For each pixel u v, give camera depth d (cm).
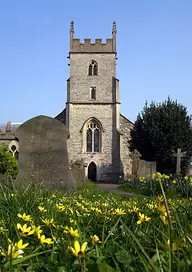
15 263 203
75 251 202
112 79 4900
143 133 4131
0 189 597
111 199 877
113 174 4697
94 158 4741
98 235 318
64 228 290
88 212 450
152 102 4291
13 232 303
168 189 1179
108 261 232
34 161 1138
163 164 4094
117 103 4828
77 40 4969
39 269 220
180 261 198
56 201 588
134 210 387
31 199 477
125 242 282
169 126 4022
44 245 249
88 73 4925
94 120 4831
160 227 294
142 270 200
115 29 4984
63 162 1151
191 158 4066
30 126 1165
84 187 1698
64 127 1179
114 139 4781
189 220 292
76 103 4850
